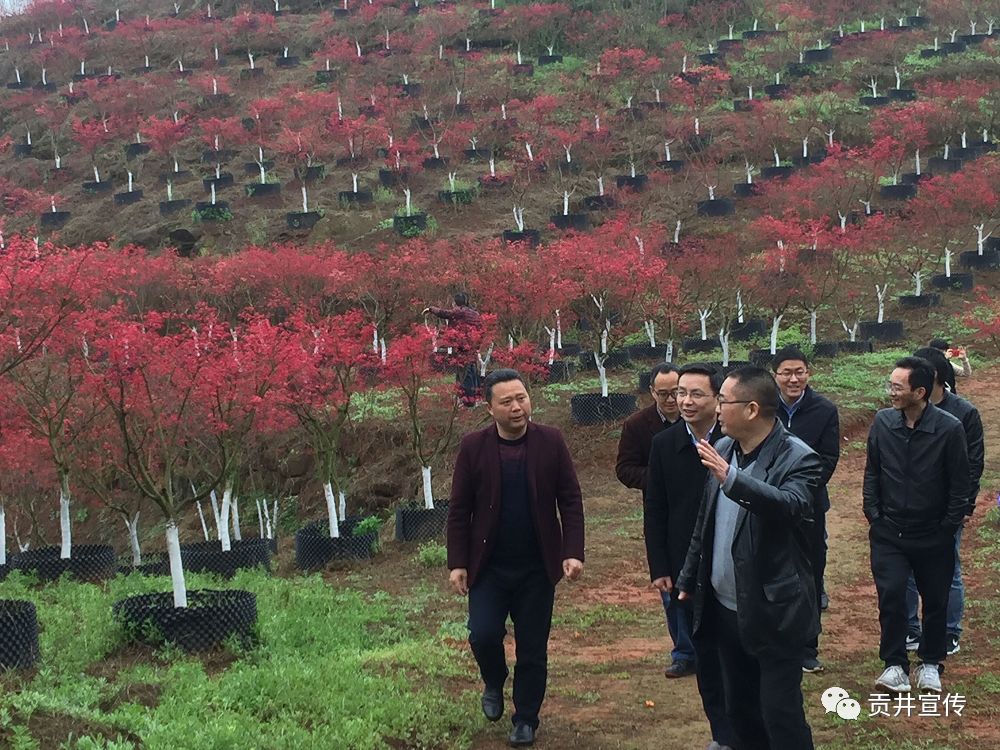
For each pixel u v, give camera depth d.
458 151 37.19
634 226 26.38
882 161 31.25
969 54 42.25
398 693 6.55
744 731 5.01
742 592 4.69
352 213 32.47
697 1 48.03
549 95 39.91
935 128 34.94
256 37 52.25
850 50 43.06
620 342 22.12
